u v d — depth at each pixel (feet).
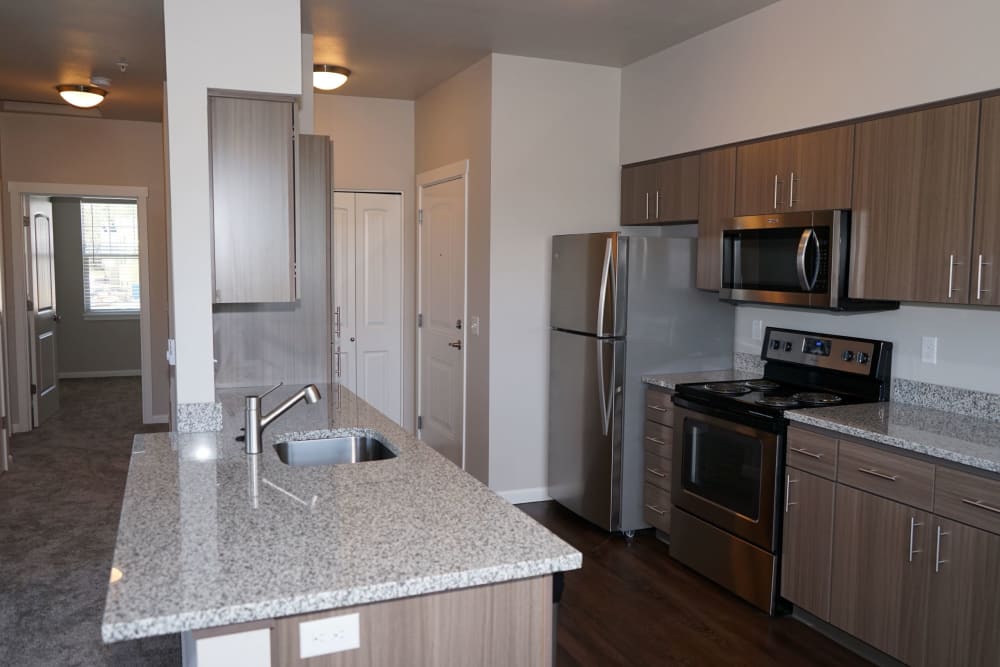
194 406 8.95
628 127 15.02
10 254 20.61
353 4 11.52
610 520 13.20
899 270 9.39
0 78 16.43
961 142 8.61
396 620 5.09
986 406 9.55
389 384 19.12
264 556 5.23
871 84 9.78
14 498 15.21
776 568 10.25
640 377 13.17
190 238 8.77
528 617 5.47
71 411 23.76
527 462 15.17
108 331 30.55
